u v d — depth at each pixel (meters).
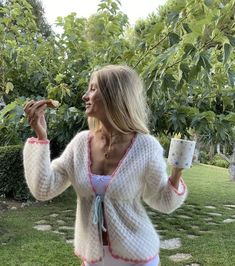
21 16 5.43
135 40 4.22
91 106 1.59
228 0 2.43
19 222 5.29
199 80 3.26
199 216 6.31
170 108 4.32
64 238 4.63
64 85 4.44
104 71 1.59
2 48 5.10
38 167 1.57
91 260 1.59
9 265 3.67
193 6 2.60
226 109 4.61
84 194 1.59
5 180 6.69
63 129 5.19
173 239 4.86
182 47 2.36
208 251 4.38
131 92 1.58
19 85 5.98
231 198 8.15
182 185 1.61
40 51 5.73
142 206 1.65
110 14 5.15
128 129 1.58
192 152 1.56
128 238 1.56
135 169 1.56
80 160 1.61
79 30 5.81
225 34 2.26
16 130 5.39
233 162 10.88
